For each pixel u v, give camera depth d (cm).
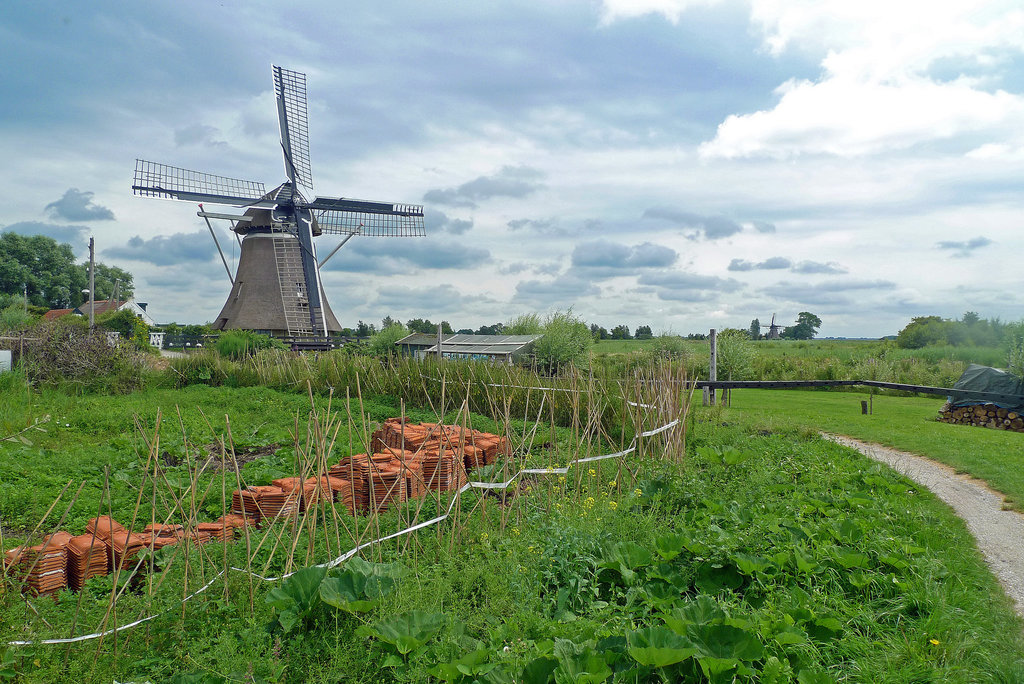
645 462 887
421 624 410
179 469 884
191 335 4628
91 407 1425
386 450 831
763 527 625
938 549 618
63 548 497
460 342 2858
